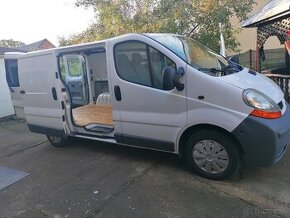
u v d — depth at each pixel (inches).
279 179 141.3
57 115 205.3
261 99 129.1
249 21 348.5
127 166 172.9
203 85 136.0
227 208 121.6
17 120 370.9
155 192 139.8
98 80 268.8
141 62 154.4
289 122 135.2
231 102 130.5
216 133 138.5
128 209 128.0
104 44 170.2
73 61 270.1
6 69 251.6
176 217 119.1
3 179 173.6
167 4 399.5
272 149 127.0
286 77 258.1
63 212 131.0
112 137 186.9
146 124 158.4
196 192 136.2
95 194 143.7
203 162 146.3
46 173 176.9
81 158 195.0
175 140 151.0
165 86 140.1
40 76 207.3
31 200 144.7
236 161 137.3
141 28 419.5
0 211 137.6
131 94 159.6
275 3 338.3
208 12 378.3
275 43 566.3
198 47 176.6
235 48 432.5
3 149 241.1
